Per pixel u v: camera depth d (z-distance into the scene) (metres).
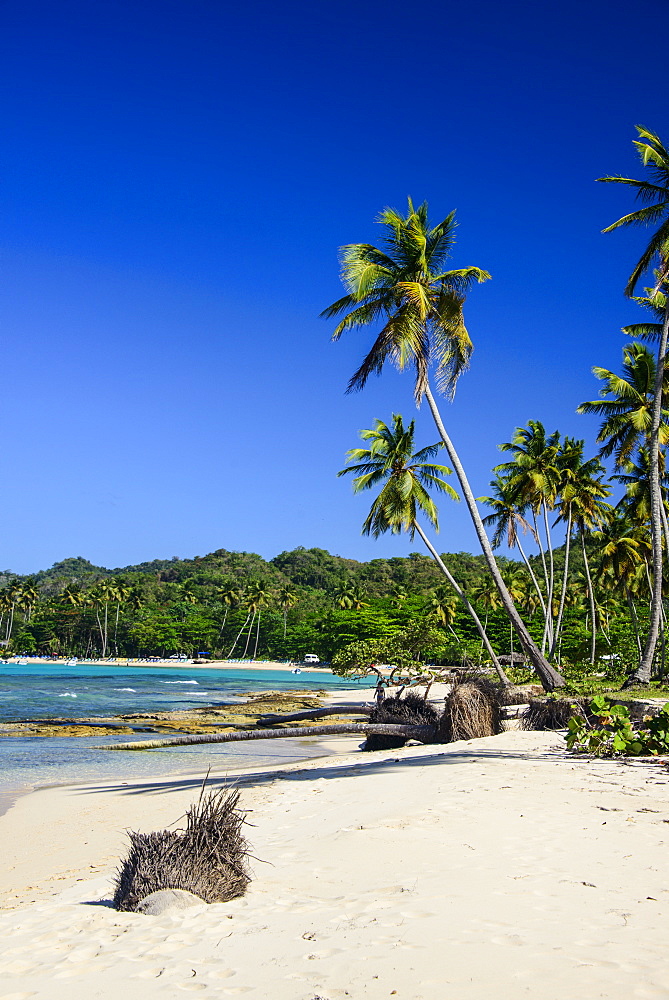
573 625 71.25
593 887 5.59
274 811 11.38
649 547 44.06
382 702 20.09
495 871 6.18
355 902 5.61
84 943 5.20
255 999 3.81
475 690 18.77
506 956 4.12
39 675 81.25
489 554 23.00
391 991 3.72
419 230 23.38
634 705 17.98
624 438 33.19
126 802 14.41
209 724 30.91
